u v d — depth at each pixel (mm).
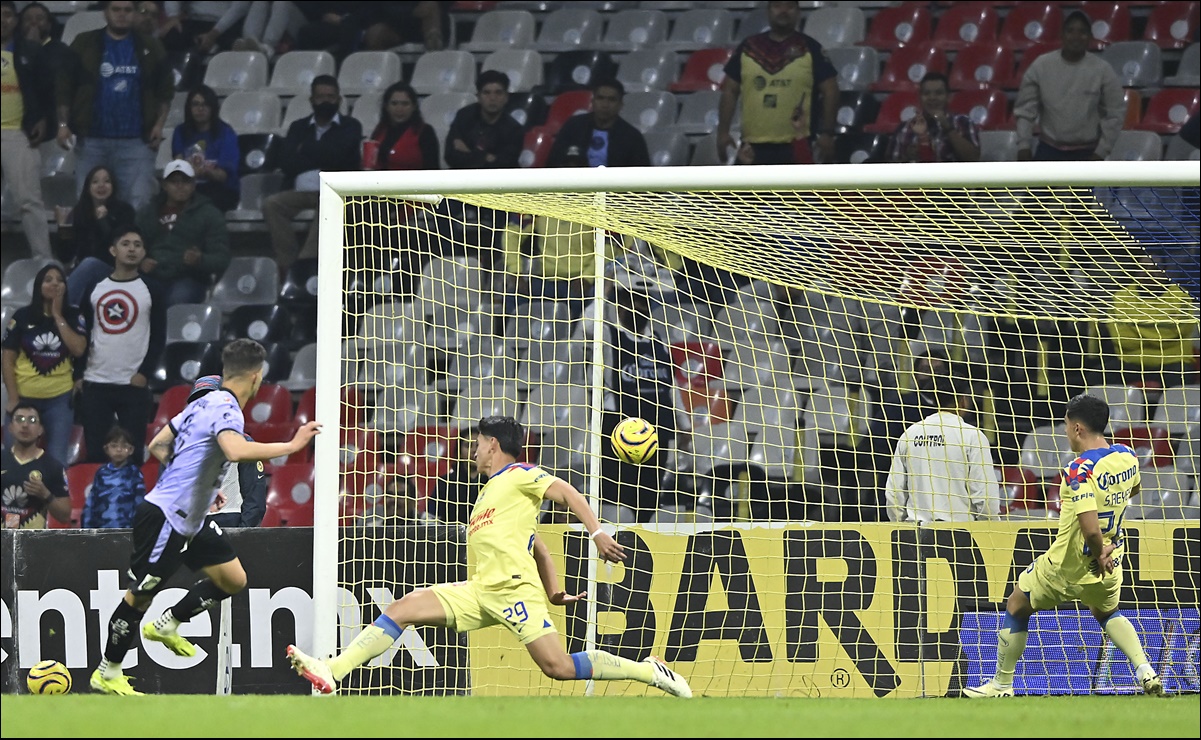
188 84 55625
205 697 19656
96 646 26531
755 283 40844
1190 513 36500
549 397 39656
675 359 39812
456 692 25719
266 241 51594
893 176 25500
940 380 34500
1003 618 26016
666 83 55719
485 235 44438
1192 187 25500
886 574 26109
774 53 48375
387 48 57406
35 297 45125
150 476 43438
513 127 48938
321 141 49375
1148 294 30797
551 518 28531
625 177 25656
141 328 45594
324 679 21469
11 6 53469
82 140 50656
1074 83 47594
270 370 46562
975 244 29906
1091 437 24219
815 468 35031
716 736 14609
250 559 26188
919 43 54625
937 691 25812
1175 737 14906
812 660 25891
